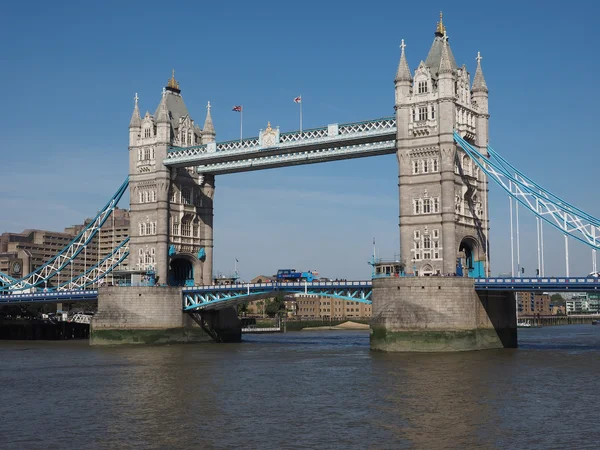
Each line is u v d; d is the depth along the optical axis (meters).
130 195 147.12
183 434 52.44
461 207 115.81
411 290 105.56
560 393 66.69
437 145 113.81
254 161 137.50
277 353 112.06
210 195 152.25
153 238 143.38
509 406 60.69
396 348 104.75
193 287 137.00
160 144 142.88
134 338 134.00
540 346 122.75
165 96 145.88
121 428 54.59
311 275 137.00
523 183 109.69
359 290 120.12
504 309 117.44
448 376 77.75
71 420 57.66
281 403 63.56
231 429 53.72
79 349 127.81
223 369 88.94
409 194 115.81
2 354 119.38
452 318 104.75
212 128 153.62
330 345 134.25
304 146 126.62
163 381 78.50
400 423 54.88
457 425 54.00
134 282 139.38
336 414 58.38
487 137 121.75
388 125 119.94
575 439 50.00
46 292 163.25
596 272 102.94
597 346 122.56
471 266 120.31
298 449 48.22
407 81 117.25
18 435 52.84
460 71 118.69
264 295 132.88
